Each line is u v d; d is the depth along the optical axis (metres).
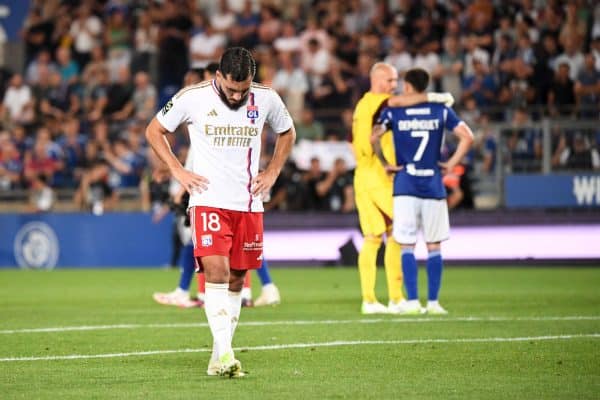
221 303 20.91
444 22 66.81
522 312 33.19
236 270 21.77
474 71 63.81
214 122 21.03
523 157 58.03
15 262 63.41
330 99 65.38
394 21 67.50
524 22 65.25
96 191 64.56
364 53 65.50
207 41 71.44
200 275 37.09
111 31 74.19
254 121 21.23
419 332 27.84
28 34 75.69
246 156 21.28
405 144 32.56
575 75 63.19
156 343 26.06
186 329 29.22
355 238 59.16
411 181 32.53
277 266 60.16
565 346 24.81
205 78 34.12
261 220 21.66
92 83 70.88
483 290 42.53
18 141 67.94
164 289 45.59
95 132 67.44
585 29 64.75
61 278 53.25
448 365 22.08
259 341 26.14
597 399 18.17
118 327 29.78
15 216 63.50
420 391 19.00
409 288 33.19
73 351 24.62
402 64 65.19
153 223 61.75
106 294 42.97
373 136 33.34
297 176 61.03
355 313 33.53
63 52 74.44
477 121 60.72
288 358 23.19
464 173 57.81
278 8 72.62
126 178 65.00
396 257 33.84
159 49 72.06
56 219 62.94
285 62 67.25
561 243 57.16
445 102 32.62
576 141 57.31
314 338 26.70
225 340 20.73
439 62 65.44
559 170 57.56
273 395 18.61
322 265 59.56
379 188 33.53
